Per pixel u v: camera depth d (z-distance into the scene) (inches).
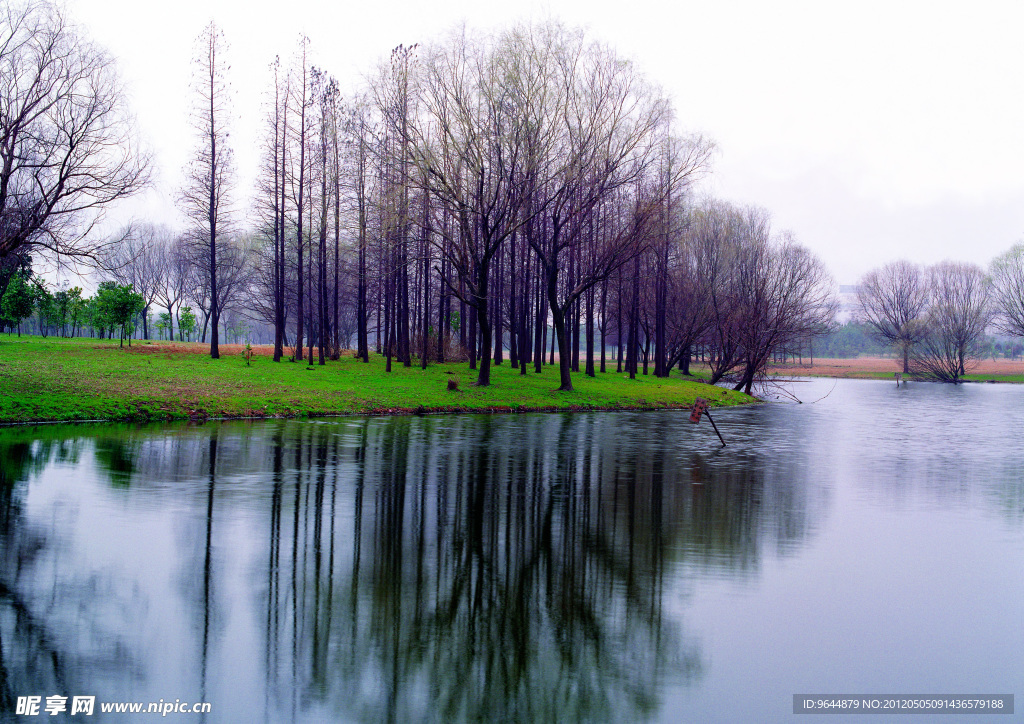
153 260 3417.8
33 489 569.6
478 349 2322.8
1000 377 3821.4
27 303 1957.4
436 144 1478.8
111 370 1304.1
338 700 269.4
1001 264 3668.8
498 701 272.4
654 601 375.2
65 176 1015.0
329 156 1856.5
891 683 295.9
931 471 826.8
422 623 338.0
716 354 2623.0
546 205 1594.5
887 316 4175.7
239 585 377.7
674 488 673.6
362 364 1888.5
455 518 528.1
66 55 1032.2
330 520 509.7
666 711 269.6
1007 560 461.7
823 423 1424.7
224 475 649.6
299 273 1846.7
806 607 373.4
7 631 315.9
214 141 1724.9
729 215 2397.9
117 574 387.5
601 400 1565.0
